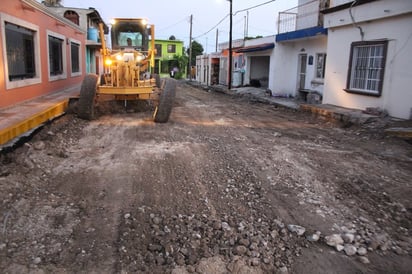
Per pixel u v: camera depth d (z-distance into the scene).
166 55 63.69
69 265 3.33
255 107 16.11
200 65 43.47
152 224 4.11
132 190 5.04
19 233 3.79
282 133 9.68
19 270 3.21
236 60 29.41
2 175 5.13
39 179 5.30
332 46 13.60
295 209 4.64
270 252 3.68
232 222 4.21
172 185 5.29
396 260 3.63
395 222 4.40
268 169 6.13
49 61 13.30
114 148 7.27
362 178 5.90
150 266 3.38
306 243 3.88
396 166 6.66
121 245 3.67
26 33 10.96
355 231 4.15
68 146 7.38
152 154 6.82
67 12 26.11
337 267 3.49
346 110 12.04
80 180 5.36
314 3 17.70
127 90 10.48
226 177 5.69
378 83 11.20
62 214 4.25
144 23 12.88
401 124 9.46
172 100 10.29
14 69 9.99
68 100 11.41
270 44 20.25
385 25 10.81
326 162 6.73
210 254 3.59
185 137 8.48
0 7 8.67
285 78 20.17
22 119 7.56
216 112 13.86
